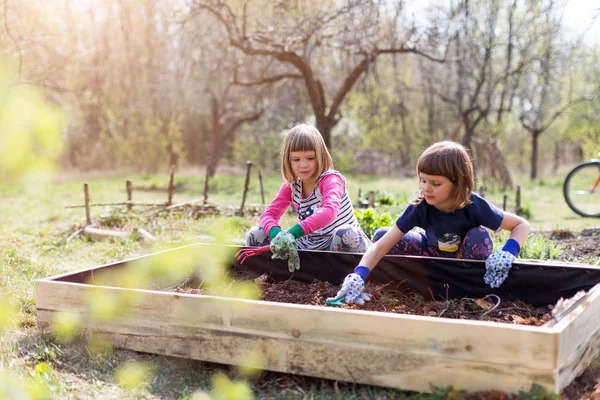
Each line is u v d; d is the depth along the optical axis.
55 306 2.70
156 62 20.28
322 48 12.93
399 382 2.04
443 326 1.97
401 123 22.44
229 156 22.03
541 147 22.70
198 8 10.70
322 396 2.10
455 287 2.86
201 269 3.29
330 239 3.38
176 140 21.67
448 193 2.67
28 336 2.73
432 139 21.28
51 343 2.62
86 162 20.09
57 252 5.46
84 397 2.11
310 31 10.58
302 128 3.24
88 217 6.86
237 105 20.03
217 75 17.52
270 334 2.24
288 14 11.03
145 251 5.40
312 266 3.19
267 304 2.24
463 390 1.94
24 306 3.19
